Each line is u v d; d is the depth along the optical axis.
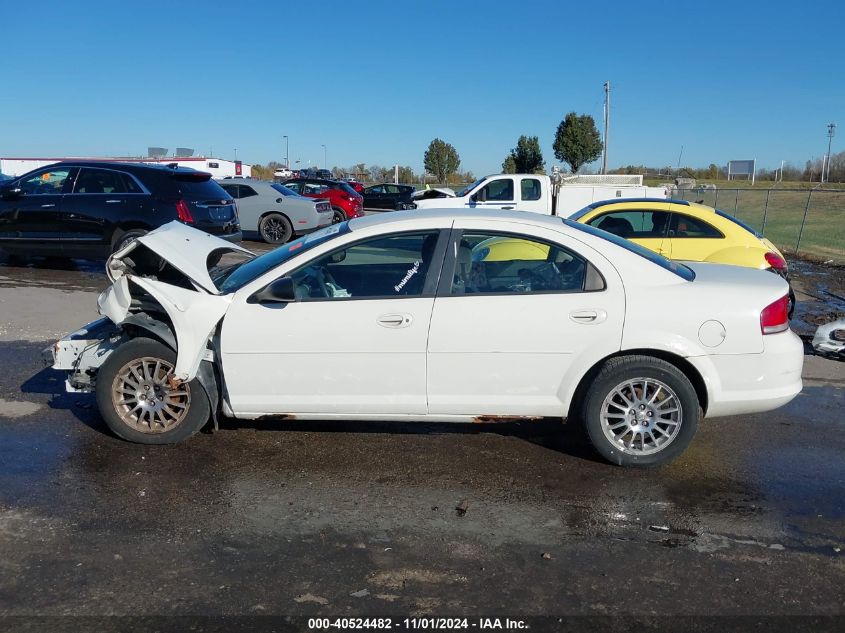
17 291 9.91
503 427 5.30
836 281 13.58
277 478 4.40
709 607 3.17
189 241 5.11
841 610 3.16
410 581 3.34
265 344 4.49
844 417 5.66
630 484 4.39
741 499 4.21
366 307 4.46
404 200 33.91
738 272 4.91
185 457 4.67
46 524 3.79
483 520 3.93
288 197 17.05
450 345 4.43
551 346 4.42
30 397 5.76
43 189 10.98
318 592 3.24
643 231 9.44
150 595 3.19
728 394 4.46
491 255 4.52
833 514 4.05
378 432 5.16
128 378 4.73
